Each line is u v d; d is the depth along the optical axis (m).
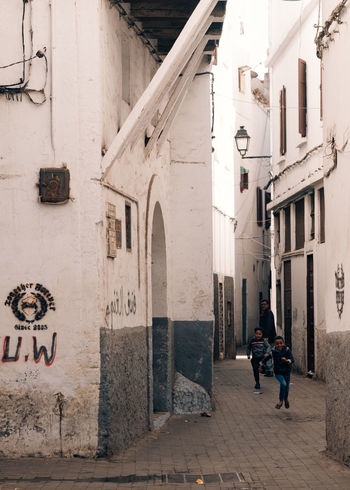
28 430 9.95
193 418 14.34
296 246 24.20
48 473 9.20
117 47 11.26
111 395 10.15
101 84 10.14
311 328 21.94
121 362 10.82
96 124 10.05
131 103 12.19
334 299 10.46
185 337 15.33
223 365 25.80
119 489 8.66
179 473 9.55
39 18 10.12
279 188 26.52
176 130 15.44
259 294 41.62
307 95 22.30
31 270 9.99
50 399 9.95
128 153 11.56
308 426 13.36
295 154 24.00
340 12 10.35
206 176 15.40
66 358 9.95
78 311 9.94
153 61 14.02
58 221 10.00
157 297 14.56
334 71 10.70
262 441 11.91
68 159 10.03
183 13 11.97
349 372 9.58
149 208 12.91
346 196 9.97
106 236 10.24
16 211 10.03
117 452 10.46
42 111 10.09
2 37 10.15
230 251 29.91
